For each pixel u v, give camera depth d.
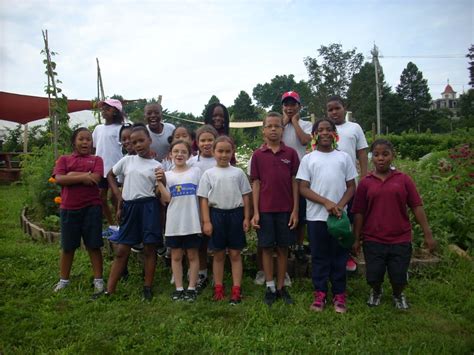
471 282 4.22
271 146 4.09
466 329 3.35
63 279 4.22
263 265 4.10
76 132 4.31
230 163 4.61
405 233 3.75
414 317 3.57
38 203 6.81
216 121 4.89
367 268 3.80
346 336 3.22
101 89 10.55
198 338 3.15
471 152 7.50
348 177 3.95
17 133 18.38
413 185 3.81
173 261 4.07
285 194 3.98
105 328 3.34
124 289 4.17
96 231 4.16
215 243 4.03
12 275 4.46
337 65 51.38
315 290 4.02
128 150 4.57
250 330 3.31
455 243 5.38
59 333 3.27
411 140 24.33
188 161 4.61
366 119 49.72
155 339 3.16
